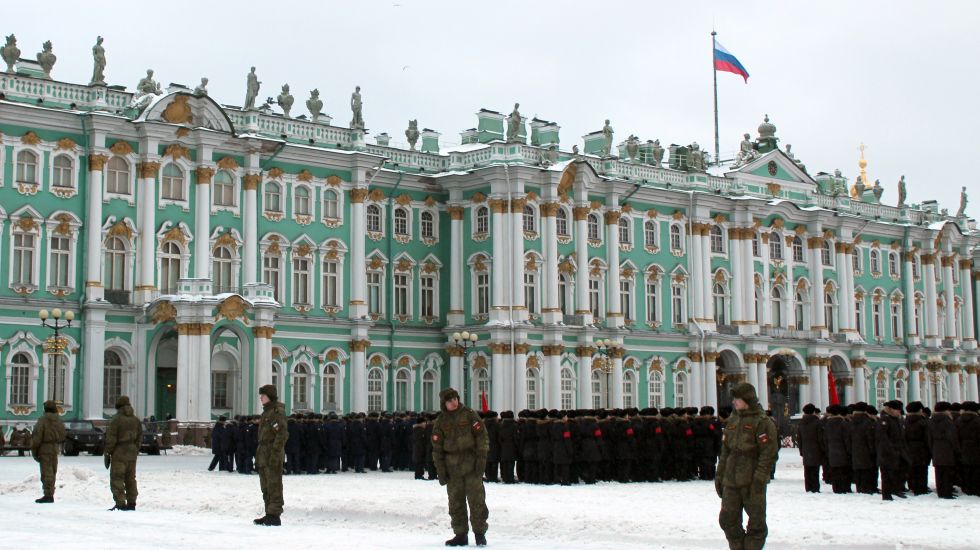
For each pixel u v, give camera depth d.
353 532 27.27
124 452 31.20
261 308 66.12
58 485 37.09
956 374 107.19
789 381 94.62
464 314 78.88
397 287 77.81
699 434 46.50
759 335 90.56
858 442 38.25
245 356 65.94
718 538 25.45
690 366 87.25
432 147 83.25
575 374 79.88
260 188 71.00
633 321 84.62
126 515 29.98
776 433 20.72
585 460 43.44
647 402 84.81
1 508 31.66
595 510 31.33
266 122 71.75
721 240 90.44
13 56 63.47
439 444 24.84
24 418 61.53
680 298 87.88
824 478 43.44
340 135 75.12
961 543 23.97
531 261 77.81
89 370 62.78
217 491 35.97
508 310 76.25
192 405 62.78
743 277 90.44
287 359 71.12
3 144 61.91
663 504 33.84
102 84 65.25
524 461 43.81
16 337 61.50
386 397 76.44
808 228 96.19
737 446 20.72
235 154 69.94
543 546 24.86
